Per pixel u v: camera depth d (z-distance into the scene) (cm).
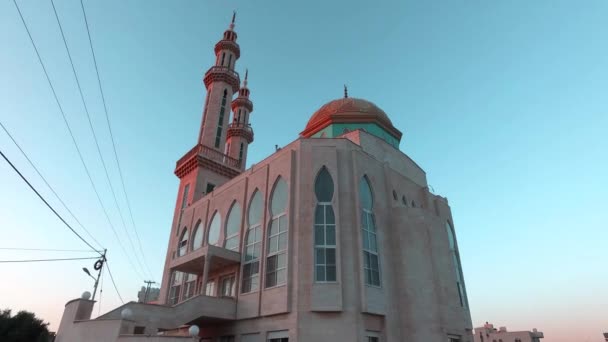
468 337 2695
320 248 2031
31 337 3719
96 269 2995
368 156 2481
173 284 3219
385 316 2050
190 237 3161
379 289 2102
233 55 4750
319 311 1861
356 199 2189
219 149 4141
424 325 2116
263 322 2055
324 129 3316
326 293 1894
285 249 2123
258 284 2188
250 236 2459
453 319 2320
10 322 3634
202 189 3747
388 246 2323
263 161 2603
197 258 2425
